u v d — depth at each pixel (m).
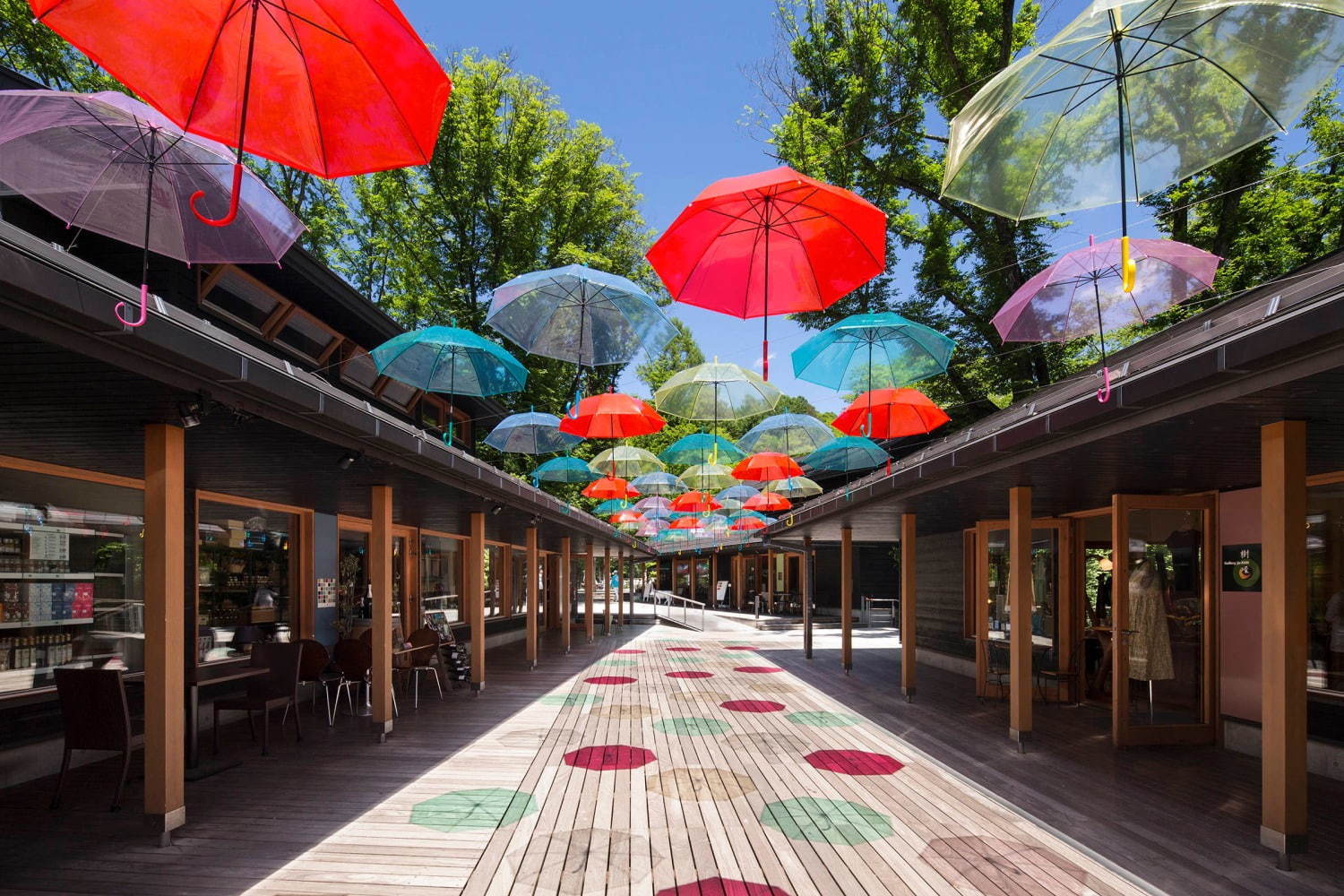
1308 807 5.51
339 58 2.29
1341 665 6.26
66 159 4.35
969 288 17.72
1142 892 4.09
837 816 5.34
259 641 9.04
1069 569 9.84
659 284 24.80
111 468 6.62
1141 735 7.41
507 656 15.48
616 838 4.91
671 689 11.06
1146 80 3.07
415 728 8.20
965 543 12.73
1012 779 6.26
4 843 4.74
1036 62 3.07
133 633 7.31
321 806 5.53
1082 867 4.43
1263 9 2.73
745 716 8.98
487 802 5.63
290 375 4.39
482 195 21.33
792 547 17.92
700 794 5.85
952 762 6.79
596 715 9.00
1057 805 5.57
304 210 19.89
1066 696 9.75
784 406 34.88
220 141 2.39
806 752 7.20
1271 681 4.46
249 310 10.00
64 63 12.15
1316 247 14.28
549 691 10.85
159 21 2.20
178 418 4.45
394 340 8.69
